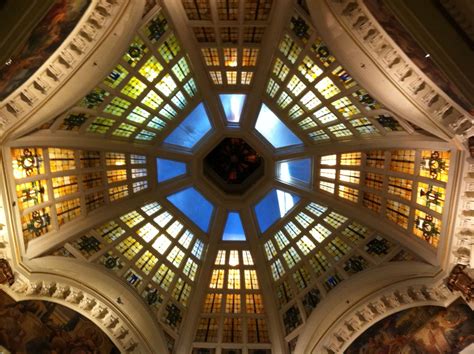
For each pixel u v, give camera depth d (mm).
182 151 24734
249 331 24406
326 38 15469
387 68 14320
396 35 13023
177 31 17516
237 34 18156
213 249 25625
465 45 11461
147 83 19297
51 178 19297
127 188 23172
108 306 20547
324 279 23188
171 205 24734
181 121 23203
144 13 15797
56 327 19656
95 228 22000
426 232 19188
